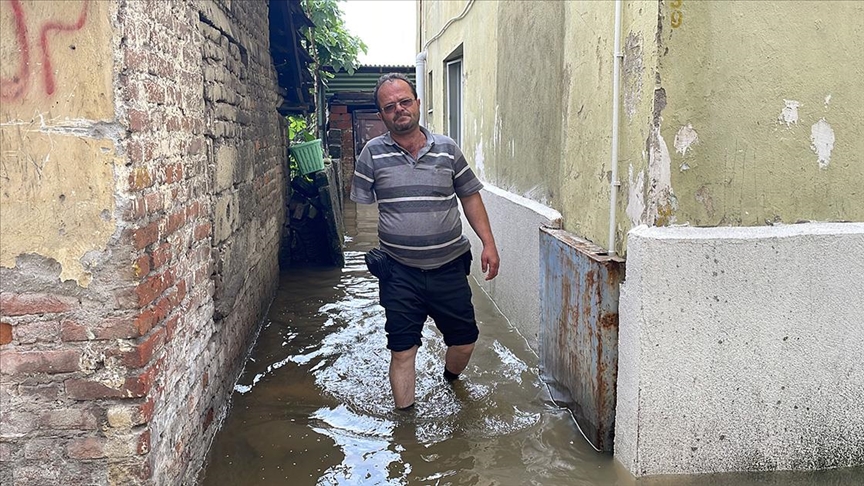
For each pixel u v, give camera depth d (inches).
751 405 113.3
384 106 137.6
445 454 127.7
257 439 134.6
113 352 87.6
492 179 246.1
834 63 110.2
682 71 106.3
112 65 83.1
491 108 245.3
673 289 108.3
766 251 109.0
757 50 107.7
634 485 112.7
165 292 100.5
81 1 81.4
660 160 107.9
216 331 139.9
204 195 130.7
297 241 314.0
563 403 145.1
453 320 151.0
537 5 176.2
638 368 110.3
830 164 112.5
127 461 89.3
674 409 111.8
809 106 110.4
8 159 82.9
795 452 116.0
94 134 83.7
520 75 199.5
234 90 169.3
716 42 106.5
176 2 111.0
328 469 122.4
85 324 86.9
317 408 150.3
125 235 86.5
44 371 86.9
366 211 540.7
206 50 136.0
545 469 121.0
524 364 173.9
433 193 140.9
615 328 120.4
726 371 111.7
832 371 114.3
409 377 147.4
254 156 204.4
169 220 104.1
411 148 142.8
